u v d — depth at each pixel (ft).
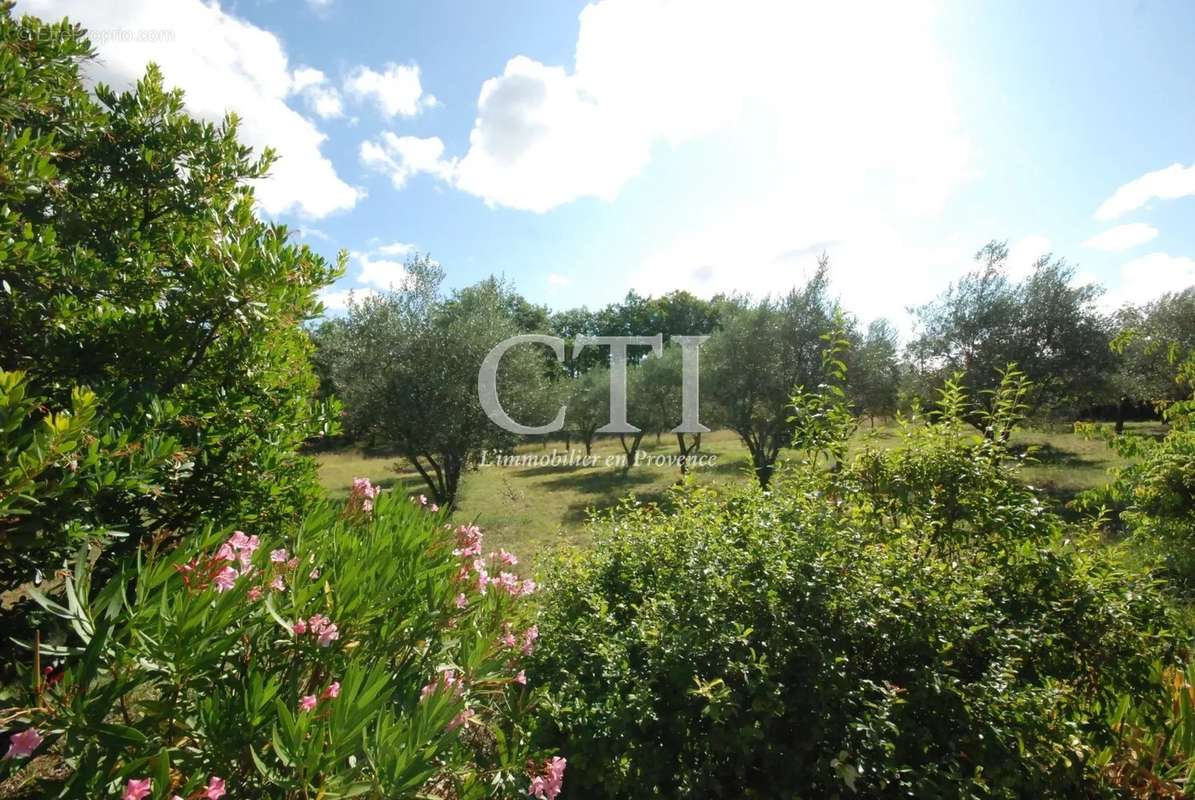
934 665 7.06
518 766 5.79
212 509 9.21
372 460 68.18
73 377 8.15
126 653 4.19
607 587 9.73
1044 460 46.32
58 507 6.13
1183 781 7.38
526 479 57.11
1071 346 45.68
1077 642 7.72
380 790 4.18
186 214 10.50
